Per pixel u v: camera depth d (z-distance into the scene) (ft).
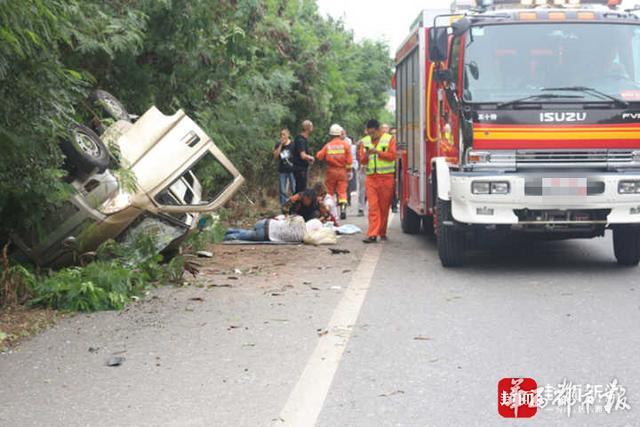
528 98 33.37
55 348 22.99
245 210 62.28
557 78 33.73
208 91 49.11
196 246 40.01
